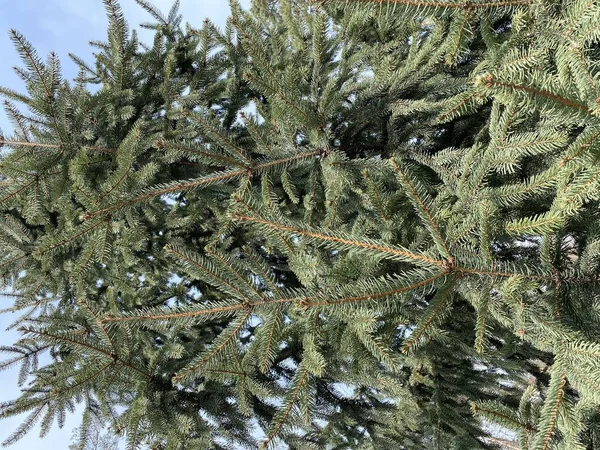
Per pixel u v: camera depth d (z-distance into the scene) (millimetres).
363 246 2092
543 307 2316
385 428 4727
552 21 2012
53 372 4516
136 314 2404
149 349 4301
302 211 4652
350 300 1980
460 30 2162
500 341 5047
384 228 2904
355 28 3789
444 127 3992
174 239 4961
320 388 4820
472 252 2162
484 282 2096
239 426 4109
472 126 3855
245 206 2217
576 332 1979
